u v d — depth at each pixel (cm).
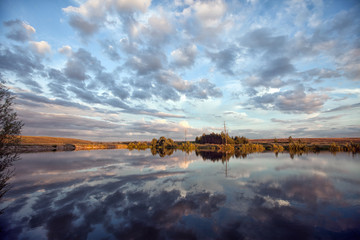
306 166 1953
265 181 1273
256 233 571
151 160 2719
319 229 594
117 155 3694
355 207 779
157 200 894
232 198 912
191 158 2994
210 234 567
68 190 1089
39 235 575
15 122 755
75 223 654
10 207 815
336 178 1351
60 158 3036
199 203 844
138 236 561
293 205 809
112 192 1041
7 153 738
